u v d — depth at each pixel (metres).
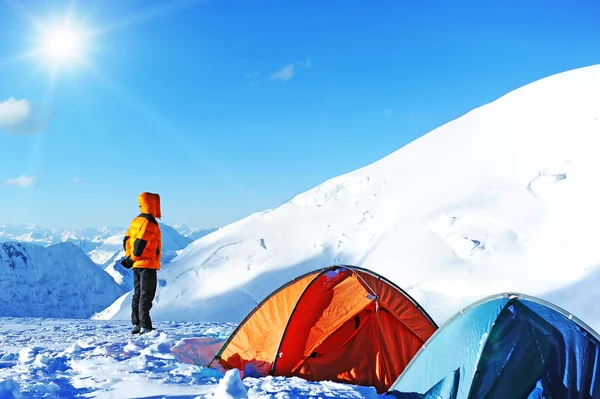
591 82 48.28
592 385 4.55
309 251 46.34
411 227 40.28
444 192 43.78
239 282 45.59
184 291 46.88
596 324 22.44
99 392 5.14
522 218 35.12
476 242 33.81
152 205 9.78
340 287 7.50
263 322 7.58
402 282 32.69
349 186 54.94
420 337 7.06
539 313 5.08
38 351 7.47
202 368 6.67
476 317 5.39
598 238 29.98
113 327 12.29
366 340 6.94
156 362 6.88
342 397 5.32
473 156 47.62
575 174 37.19
